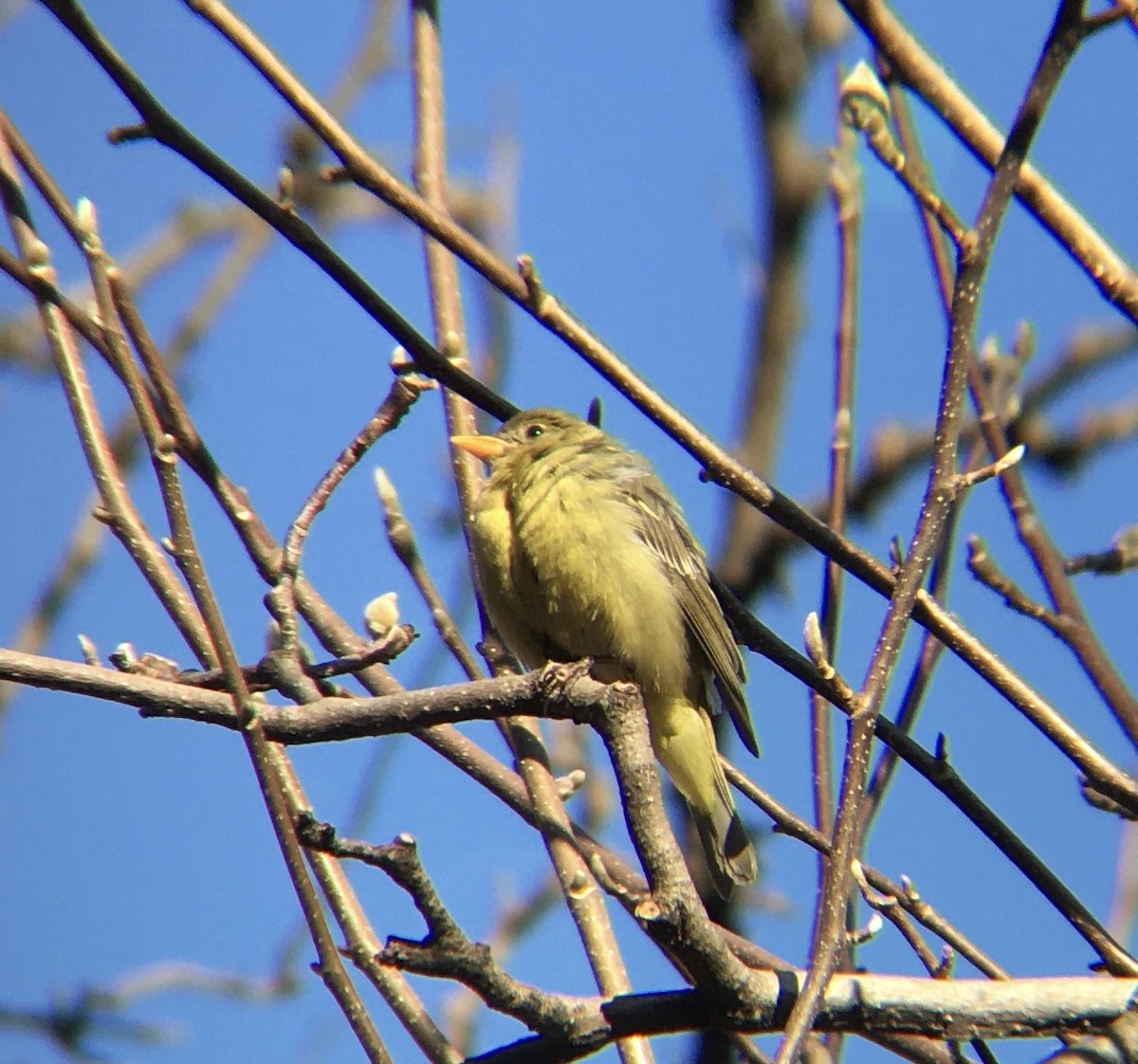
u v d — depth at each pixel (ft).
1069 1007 23.20
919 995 23.26
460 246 26.61
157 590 26.96
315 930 22.06
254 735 22.70
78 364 27.68
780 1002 22.71
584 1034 22.35
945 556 31.45
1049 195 25.99
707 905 39.45
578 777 30.86
